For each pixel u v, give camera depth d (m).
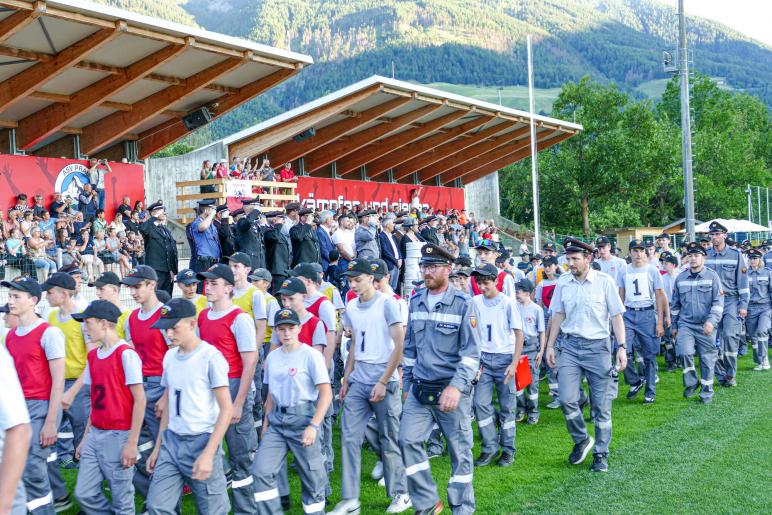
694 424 9.37
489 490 7.13
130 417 5.67
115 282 7.51
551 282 11.58
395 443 6.71
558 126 36.16
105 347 5.68
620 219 52.78
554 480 7.40
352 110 26.22
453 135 32.38
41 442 5.93
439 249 6.14
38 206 18.78
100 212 19.34
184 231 22.08
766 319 13.30
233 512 6.48
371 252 13.49
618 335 7.75
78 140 21.48
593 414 7.79
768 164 84.94
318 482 5.83
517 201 55.38
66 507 6.93
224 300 6.39
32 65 16.81
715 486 6.95
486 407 8.09
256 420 8.16
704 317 10.80
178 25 16.78
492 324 8.23
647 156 51.22
